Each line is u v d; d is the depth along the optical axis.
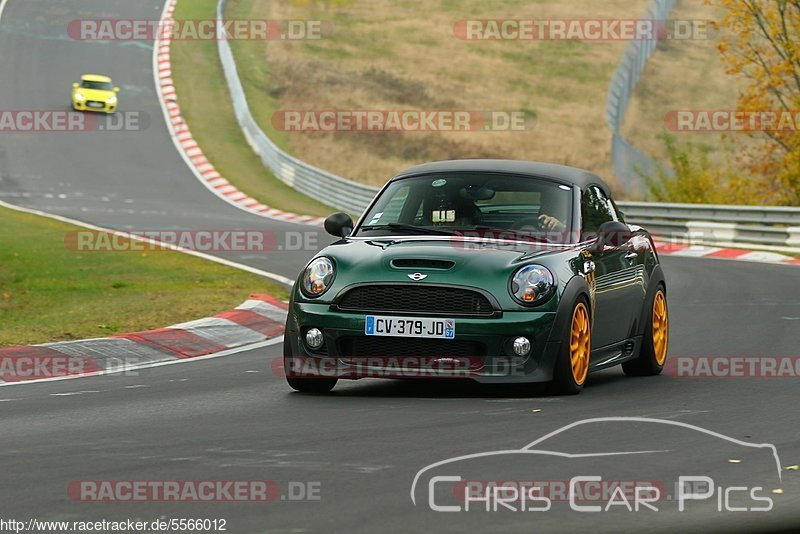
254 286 57.12
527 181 32.31
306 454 21.89
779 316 48.56
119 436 24.16
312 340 29.28
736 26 111.62
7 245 67.81
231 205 121.62
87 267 62.00
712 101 187.62
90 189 126.88
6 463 21.25
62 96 168.50
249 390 31.16
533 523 16.86
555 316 28.69
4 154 141.50
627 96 172.88
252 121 153.88
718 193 112.12
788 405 28.23
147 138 153.50
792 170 106.44
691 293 58.00
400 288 28.70
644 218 96.25
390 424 25.22
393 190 32.75
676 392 30.55
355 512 17.44
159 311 47.62
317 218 107.12
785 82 108.75
